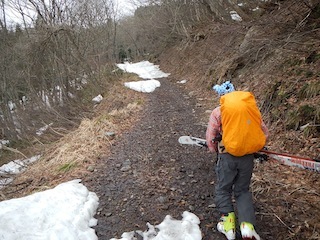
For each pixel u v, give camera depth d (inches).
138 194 163.6
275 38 284.8
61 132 410.3
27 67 525.7
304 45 268.1
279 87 250.5
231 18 503.5
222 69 422.0
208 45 581.3
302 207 137.7
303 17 277.3
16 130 522.6
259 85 307.9
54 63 523.5
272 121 231.9
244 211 113.5
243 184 117.9
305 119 201.3
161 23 958.4
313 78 227.8
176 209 146.2
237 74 387.2
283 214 134.4
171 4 823.1
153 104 404.2
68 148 246.2
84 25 589.3
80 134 277.3
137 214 144.3
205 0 535.8
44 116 492.1
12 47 544.7
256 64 353.7
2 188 225.1
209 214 140.0
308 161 113.9
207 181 173.2
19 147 466.0
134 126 301.0
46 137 409.1
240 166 113.7
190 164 199.0
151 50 1270.9
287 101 229.3
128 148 238.5
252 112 109.8
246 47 374.9
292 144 195.2
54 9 501.0
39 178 211.5
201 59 585.9
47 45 508.7
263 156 126.5
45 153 295.1
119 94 502.9
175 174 185.5
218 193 123.2
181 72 679.1
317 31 255.4
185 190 164.4
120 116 330.6
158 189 167.5
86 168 204.5
